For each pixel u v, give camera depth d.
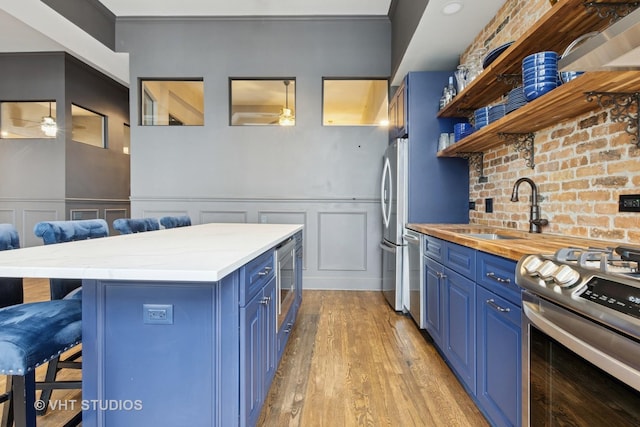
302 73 3.93
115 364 1.13
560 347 0.93
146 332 1.13
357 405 1.65
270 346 1.62
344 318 2.93
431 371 1.99
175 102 4.33
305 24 3.92
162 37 3.94
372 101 4.42
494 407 1.39
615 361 0.68
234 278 1.14
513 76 2.10
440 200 3.03
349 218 3.98
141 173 4.00
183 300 1.12
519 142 2.15
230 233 2.06
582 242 1.46
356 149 3.96
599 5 1.33
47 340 1.07
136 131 3.98
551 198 1.91
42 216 4.73
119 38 3.94
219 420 1.13
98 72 5.15
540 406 1.03
